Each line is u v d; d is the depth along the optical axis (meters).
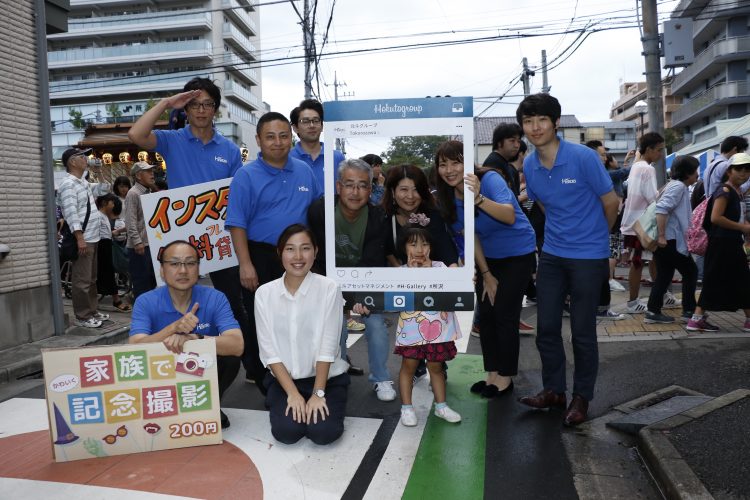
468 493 2.56
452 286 3.17
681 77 33.44
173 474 2.73
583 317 3.24
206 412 3.02
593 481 2.65
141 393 2.93
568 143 3.23
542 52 20.95
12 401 3.87
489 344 3.73
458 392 3.89
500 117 35.12
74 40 43.38
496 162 3.92
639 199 5.75
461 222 3.39
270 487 2.62
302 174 3.61
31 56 5.29
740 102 28.19
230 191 3.44
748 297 4.72
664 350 4.46
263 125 3.36
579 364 3.29
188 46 41.41
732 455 2.60
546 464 2.82
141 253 5.75
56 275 5.45
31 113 5.25
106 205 7.09
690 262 5.19
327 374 3.12
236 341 3.12
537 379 4.12
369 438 3.17
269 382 3.35
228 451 2.99
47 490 2.58
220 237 3.73
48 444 3.11
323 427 2.98
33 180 5.27
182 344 2.94
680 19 9.41
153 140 3.59
